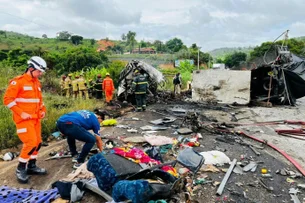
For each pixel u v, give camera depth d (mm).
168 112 11609
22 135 4566
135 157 4273
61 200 3896
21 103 4523
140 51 85938
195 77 16266
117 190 3512
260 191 4414
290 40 48906
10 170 5203
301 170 5238
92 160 4062
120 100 14734
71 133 4914
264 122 10180
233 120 10516
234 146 6715
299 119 10891
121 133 7852
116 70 23828
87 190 4090
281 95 15148
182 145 6504
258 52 51656
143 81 11914
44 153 6180
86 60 36062
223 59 67750
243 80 15336
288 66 15133
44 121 8070
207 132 8008
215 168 5156
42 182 4699
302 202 4125
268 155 6160
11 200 3936
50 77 20141
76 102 12430
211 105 14352
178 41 93688
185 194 3895
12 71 19875
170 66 49750
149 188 3418
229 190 4383
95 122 5207
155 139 6734
